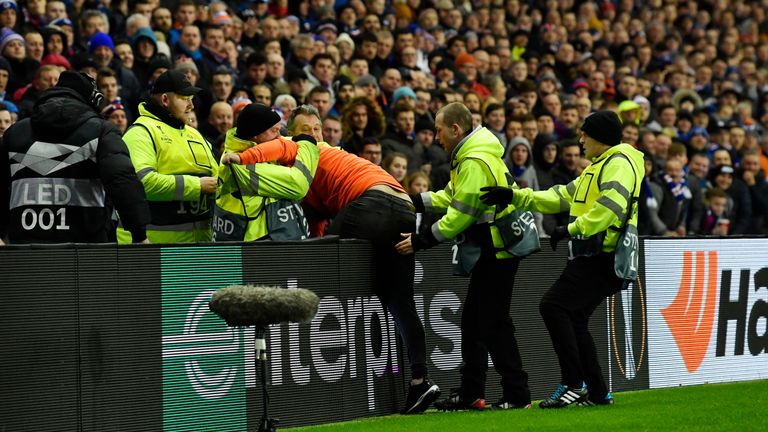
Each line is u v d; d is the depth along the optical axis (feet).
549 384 98.07
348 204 87.81
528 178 137.39
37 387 69.82
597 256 86.12
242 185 84.64
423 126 139.23
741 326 111.14
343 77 149.59
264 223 86.38
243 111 86.53
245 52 154.71
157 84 86.38
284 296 65.31
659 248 104.99
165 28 146.00
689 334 107.04
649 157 149.38
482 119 152.35
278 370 80.48
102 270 72.79
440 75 169.58
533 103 169.17
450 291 93.56
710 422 78.33
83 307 71.87
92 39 129.59
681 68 225.56
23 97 118.32
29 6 138.41
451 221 84.53
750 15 268.21
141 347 74.13
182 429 75.51
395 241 86.74
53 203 77.20
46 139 77.41
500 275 87.04
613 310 101.76
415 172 125.18
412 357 86.58
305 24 174.70
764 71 244.01
